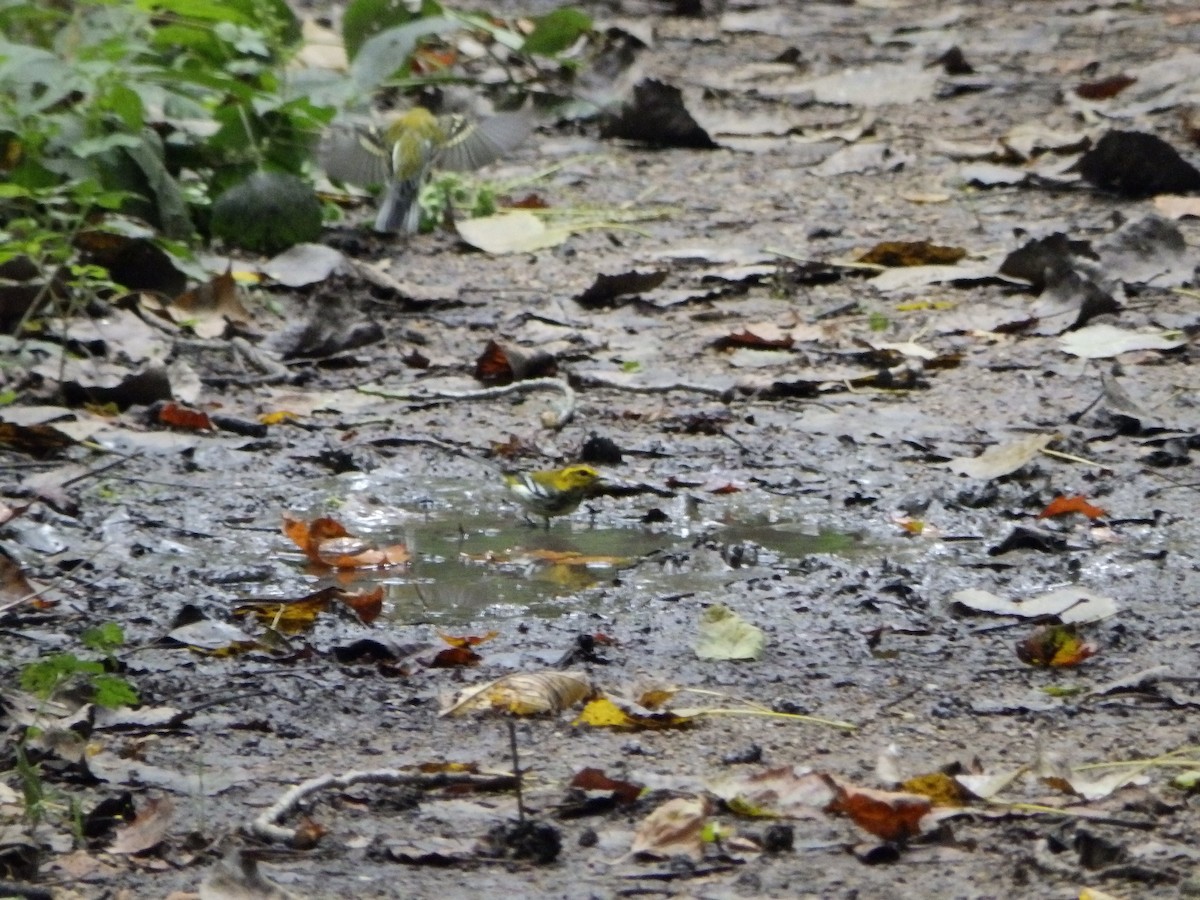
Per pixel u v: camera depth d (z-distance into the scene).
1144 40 24.52
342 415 12.22
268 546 9.71
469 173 18.55
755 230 16.56
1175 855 5.89
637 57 21.62
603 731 7.11
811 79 22.47
